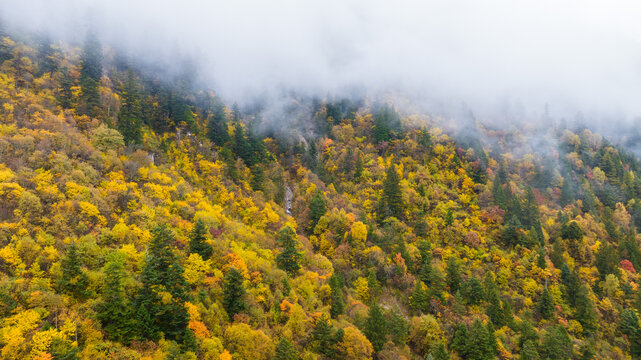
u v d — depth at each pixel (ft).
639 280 358.02
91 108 358.64
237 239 282.97
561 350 253.85
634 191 549.54
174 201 290.97
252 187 433.48
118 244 208.23
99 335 145.79
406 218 421.59
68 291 162.09
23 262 167.94
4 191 196.85
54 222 197.06
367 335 231.30
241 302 207.72
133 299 170.60
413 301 287.89
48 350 131.54
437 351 228.22
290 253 277.85
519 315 306.35
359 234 351.46
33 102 315.37
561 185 530.27
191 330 170.91
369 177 488.85
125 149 328.49
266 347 185.88
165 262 178.81
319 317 220.02
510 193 463.42
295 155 563.89
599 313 313.94
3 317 139.64
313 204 409.08
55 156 249.34
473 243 376.89
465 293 302.04
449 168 527.81
